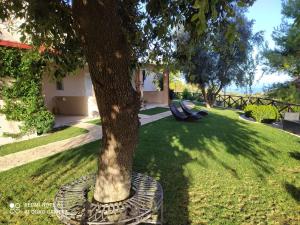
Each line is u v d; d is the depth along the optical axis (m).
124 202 2.42
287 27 11.34
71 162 5.15
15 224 3.07
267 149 6.30
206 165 5.02
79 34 2.12
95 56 2.00
